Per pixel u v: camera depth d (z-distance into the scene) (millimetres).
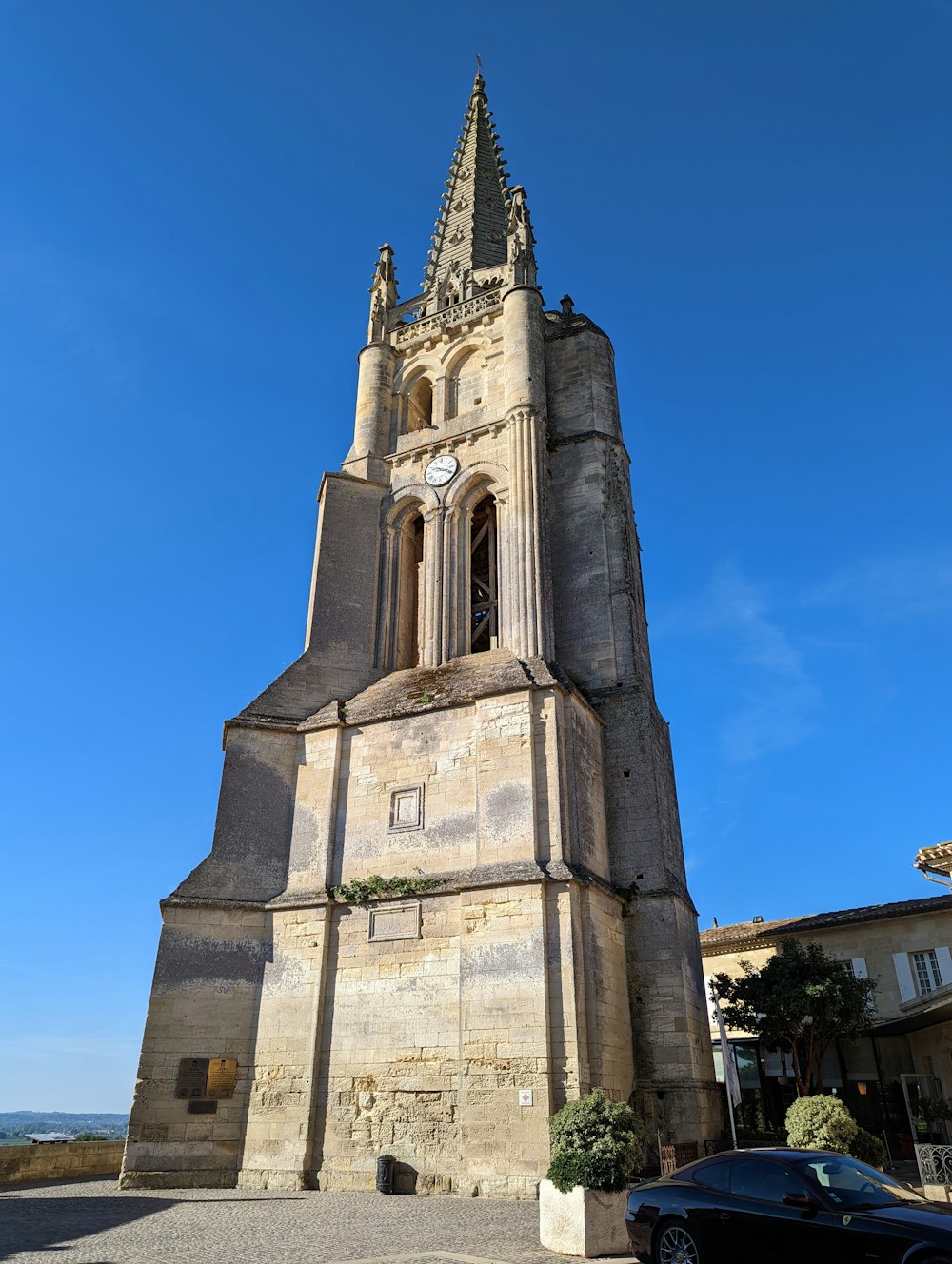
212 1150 21859
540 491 30156
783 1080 34125
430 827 24250
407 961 22594
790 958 28844
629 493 33906
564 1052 20109
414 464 33938
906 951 34625
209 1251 12797
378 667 30266
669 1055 23734
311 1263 11859
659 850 26031
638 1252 11195
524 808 23109
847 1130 18219
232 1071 22734
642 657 30359
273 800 26125
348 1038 22438
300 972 23422
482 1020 20969
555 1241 13016
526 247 36000
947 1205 10031
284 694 28031
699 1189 10961
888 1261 8969
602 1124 13680
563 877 21703
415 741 25641
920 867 27391
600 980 22297
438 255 42594
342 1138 21484
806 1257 9586
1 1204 18109
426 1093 21125
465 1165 19891
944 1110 27172
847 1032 28000
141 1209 17469
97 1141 25203
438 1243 13578
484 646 33750
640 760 27297
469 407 34938
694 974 26578
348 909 23906
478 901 22188
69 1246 13172
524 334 33250
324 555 31359
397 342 37781
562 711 24641
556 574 31062
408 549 33781
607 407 34375
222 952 23859
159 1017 22828
